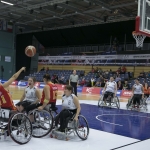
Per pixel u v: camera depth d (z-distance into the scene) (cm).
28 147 375
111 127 577
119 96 1540
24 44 2584
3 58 2538
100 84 1706
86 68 2209
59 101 1055
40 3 1752
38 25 2472
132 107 929
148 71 1834
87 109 879
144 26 745
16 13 2102
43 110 439
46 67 2544
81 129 480
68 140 432
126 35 2078
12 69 2623
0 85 398
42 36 2588
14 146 375
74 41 2456
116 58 2023
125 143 439
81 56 2259
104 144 422
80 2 1694
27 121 402
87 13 1875
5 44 2550
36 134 444
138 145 430
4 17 2267
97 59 2144
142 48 2075
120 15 1861
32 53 485
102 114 776
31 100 481
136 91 926
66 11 1948
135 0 1477
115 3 1648
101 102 1030
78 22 2214
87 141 435
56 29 2391
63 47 2600
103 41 2284
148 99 1212
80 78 1995
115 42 2106
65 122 424
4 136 409
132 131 545
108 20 1992
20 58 2612
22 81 2134
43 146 386
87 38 2333
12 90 1502
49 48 2714
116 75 1777
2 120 403
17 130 408
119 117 735
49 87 459
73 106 440
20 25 2616
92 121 643
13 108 409
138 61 1897
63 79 2017
